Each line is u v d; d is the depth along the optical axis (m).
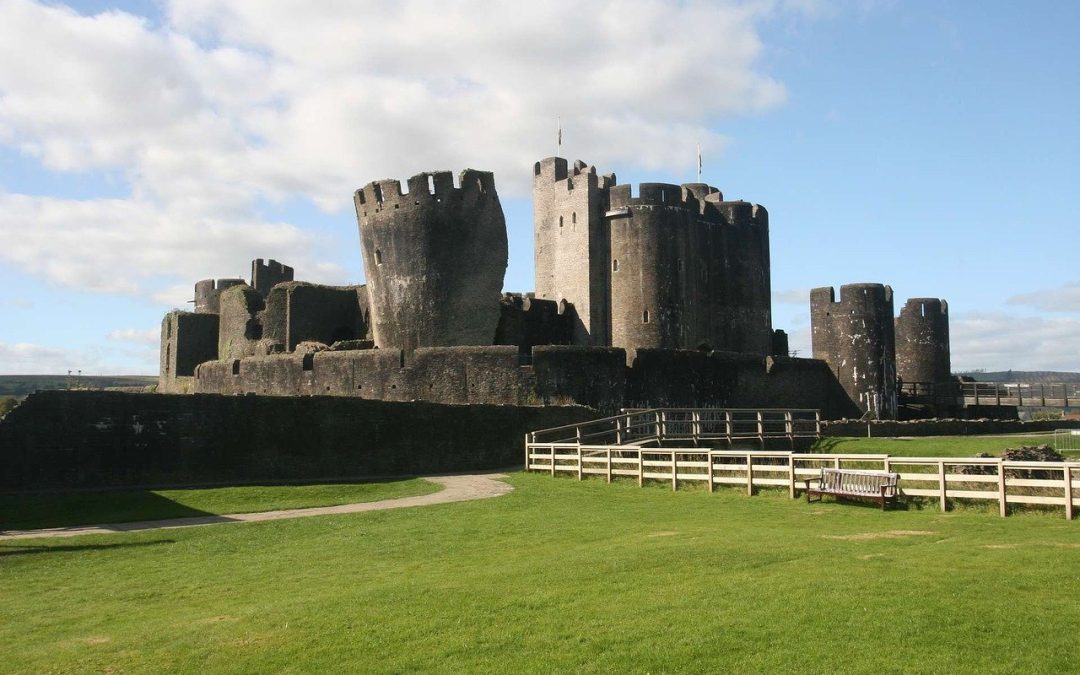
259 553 19.39
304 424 33.19
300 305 57.47
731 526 19.55
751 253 65.00
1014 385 68.12
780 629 11.79
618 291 58.81
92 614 14.83
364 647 12.09
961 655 10.73
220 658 12.02
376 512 24.36
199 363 65.25
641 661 11.07
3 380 143.00
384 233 50.06
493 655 11.57
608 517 21.91
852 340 58.81
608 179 63.19
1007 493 20.05
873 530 18.27
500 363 45.03
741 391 54.06
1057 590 12.91
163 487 29.17
